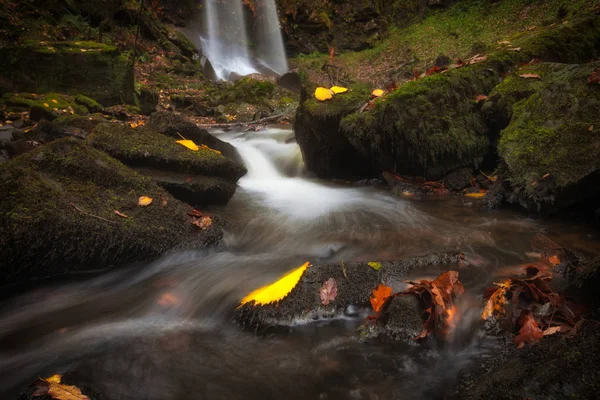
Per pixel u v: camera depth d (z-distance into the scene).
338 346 2.48
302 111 6.19
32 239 3.16
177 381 2.24
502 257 3.50
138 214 3.75
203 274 3.40
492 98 5.49
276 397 2.11
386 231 4.25
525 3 16.20
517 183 4.53
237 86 11.88
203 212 4.66
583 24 7.41
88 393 2.13
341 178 6.47
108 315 2.89
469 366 2.23
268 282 3.19
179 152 4.66
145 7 15.60
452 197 5.36
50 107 7.12
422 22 19.55
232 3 20.31
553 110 4.68
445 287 2.70
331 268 3.07
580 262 3.09
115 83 8.73
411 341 2.45
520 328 2.40
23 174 3.45
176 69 13.82
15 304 3.01
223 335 2.66
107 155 4.18
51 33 11.23
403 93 5.32
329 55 20.66
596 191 4.07
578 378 1.72
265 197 5.53
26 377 2.28
